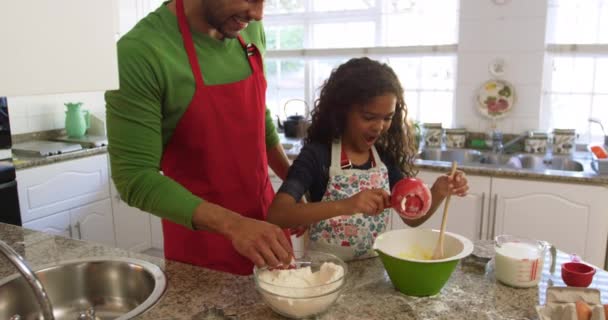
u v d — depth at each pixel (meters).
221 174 1.41
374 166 1.45
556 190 2.48
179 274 1.23
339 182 1.38
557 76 3.00
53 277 1.28
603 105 2.95
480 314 1.02
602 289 1.12
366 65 1.36
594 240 2.46
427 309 1.04
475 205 2.67
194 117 1.33
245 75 1.46
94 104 3.64
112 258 1.33
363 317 1.02
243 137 1.43
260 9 1.20
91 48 0.74
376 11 3.38
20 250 1.43
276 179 3.07
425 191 1.13
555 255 1.25
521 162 2.93
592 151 2.61
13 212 2.67
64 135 3.53
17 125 3.26
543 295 1.10
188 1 1.32
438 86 3.29
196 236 1.40
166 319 1.02
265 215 1.53
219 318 1.01
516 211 2.58
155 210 1.16
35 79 0.67
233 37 1.31
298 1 3.63
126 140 1.20
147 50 1.23
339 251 1.35
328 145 1.42
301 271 1.10
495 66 3.02
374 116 1.31
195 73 1.31
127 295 1.30
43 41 0.67
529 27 2.90
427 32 3.25
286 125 3.40
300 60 3.68
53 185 2.94
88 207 3.17
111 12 0.77
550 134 3.01
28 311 1.25
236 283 1.18
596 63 2.91
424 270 1.06
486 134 3.12
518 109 3.03
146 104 1.22
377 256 1.36
